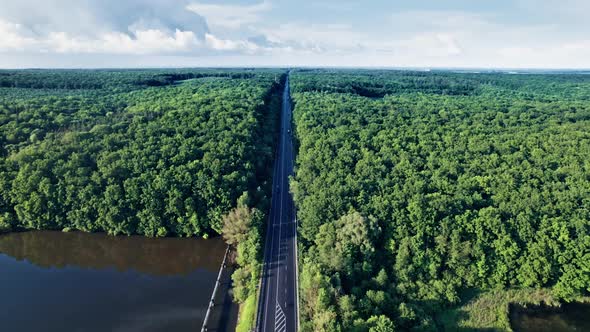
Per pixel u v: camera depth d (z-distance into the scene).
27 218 163.12
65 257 157.88
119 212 159.50
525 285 126.94
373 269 126.56
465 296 126.12
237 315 119.88
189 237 163.12
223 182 162.38
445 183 150.25
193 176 163.25
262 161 196.50
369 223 130.12
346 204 140.75
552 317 122.94
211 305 122.50
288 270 129.75
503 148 180.88
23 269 147.50
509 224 132.25
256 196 166.50
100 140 182.12
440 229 130.75
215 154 174.25
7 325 115.06
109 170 162.00
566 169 160.00
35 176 162.50
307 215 142.00
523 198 142.00
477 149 180.38
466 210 134.75
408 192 143.50
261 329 105.56
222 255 154.62
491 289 128.25
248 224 147.50
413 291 123.25
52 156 168.75
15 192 162.50
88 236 164.25
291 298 117.12
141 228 162.00
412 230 132.38
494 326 118.44
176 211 159.38
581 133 192.50
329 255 122.25
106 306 124.75
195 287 135.25
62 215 165.00
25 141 181.25
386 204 137.50
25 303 125.62
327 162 170.50
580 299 128.00
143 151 172.62
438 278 126.88
